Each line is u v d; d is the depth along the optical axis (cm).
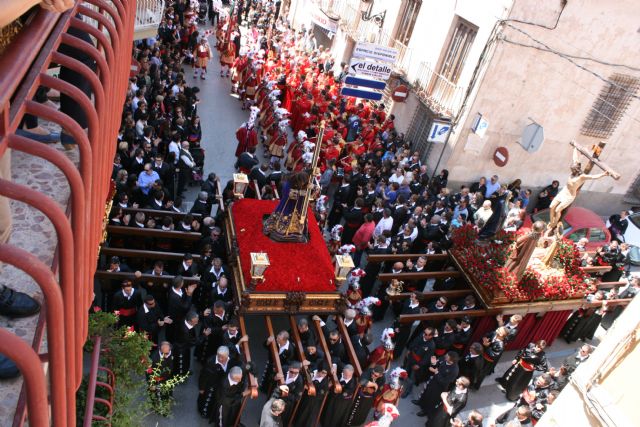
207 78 2262
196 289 1033
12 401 274
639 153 1905
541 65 1577
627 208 2059
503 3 1470
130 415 629
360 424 919
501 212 1185
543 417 807
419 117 1805
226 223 1123
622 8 1541
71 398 255
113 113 371
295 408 849
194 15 2345
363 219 1339
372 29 2159
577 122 1741
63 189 408
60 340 197
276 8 3078
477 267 1145
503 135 1686
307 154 1501
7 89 178
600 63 1631
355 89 1470
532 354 1036
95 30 307
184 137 1455
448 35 1708
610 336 728
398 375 882
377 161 1623
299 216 1070
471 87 1592
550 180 1859
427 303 1160
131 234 1017
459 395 883
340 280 977
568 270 1221
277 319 1103
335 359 900
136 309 891
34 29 232
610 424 688
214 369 814
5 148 189
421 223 1297
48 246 356
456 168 1708
